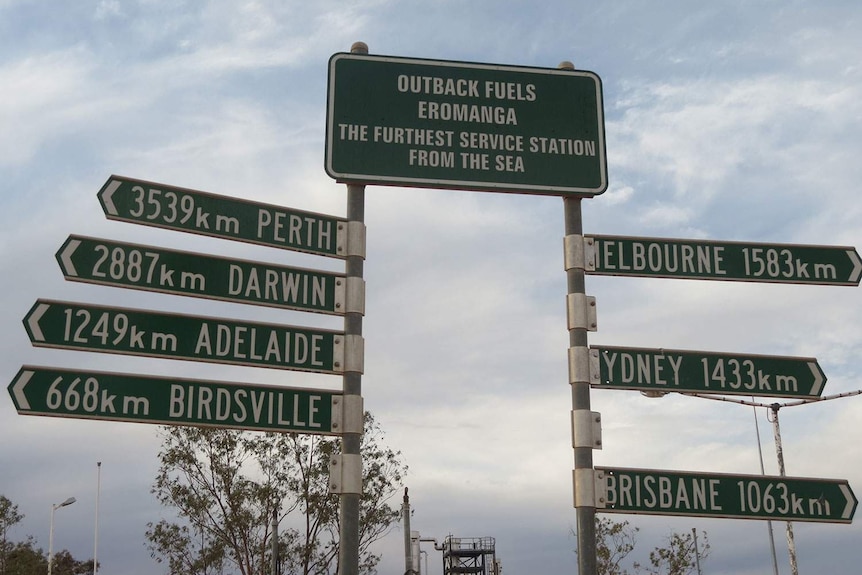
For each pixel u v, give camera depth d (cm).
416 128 1169
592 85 1228
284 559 3144
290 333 1072
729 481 1095
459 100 1188
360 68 1177
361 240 1130
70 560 6494
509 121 1192
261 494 3120
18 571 5019
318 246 1116
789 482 1098
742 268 1171
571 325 1141
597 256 1163
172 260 1039
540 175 1181
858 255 1191
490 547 4428
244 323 1055
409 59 1191
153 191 1047
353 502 1059
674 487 1088
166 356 1012
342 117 1157
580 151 1200
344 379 1081
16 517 4900
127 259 1020
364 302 1112
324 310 1096
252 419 1034
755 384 1127
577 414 1107
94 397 982
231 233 1073
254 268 1073
